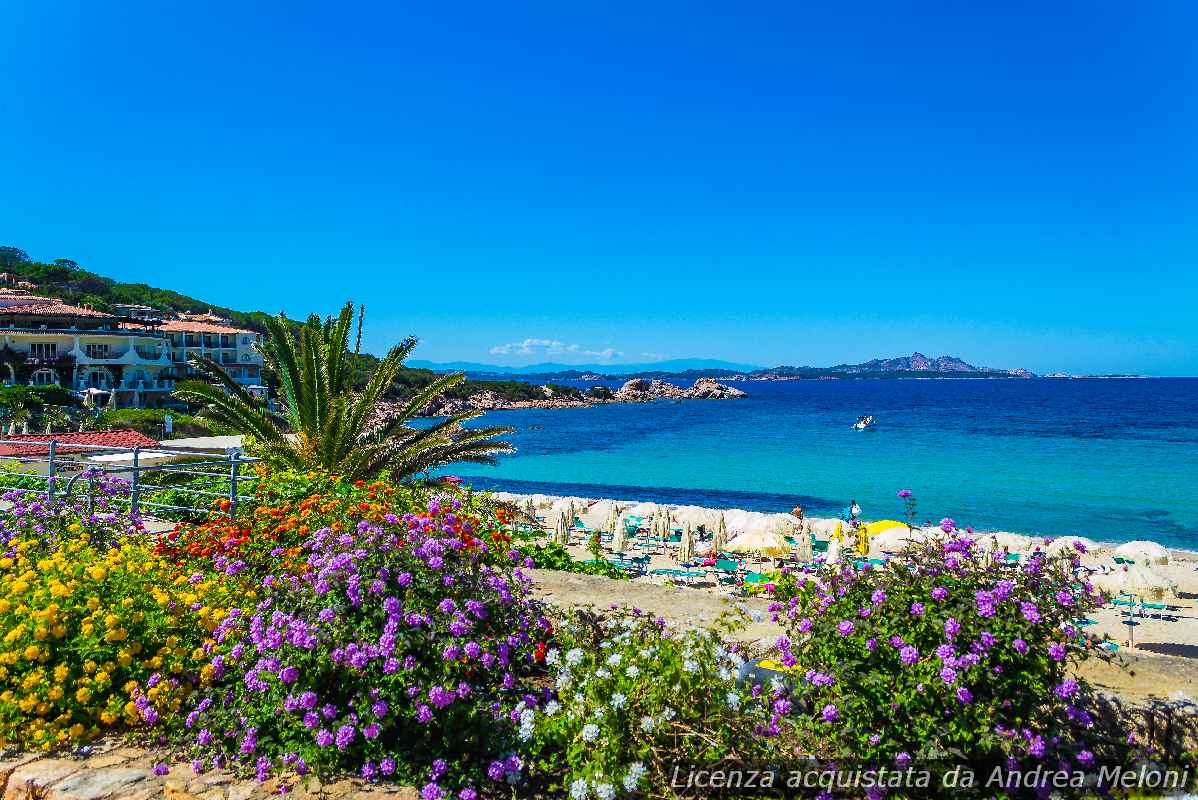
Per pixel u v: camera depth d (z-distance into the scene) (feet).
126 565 15.89
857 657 10.97
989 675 10.21
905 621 10.73
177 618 14.56
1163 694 13.48
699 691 11.78
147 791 11.15
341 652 11.75
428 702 11.78
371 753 11.82
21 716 12.82
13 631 13.20
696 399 508.12
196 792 11.09
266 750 11.96
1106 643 38.14
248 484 31.99
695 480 135.54
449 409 310.86
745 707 11.62
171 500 35.53
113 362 199.31
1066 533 83.66
